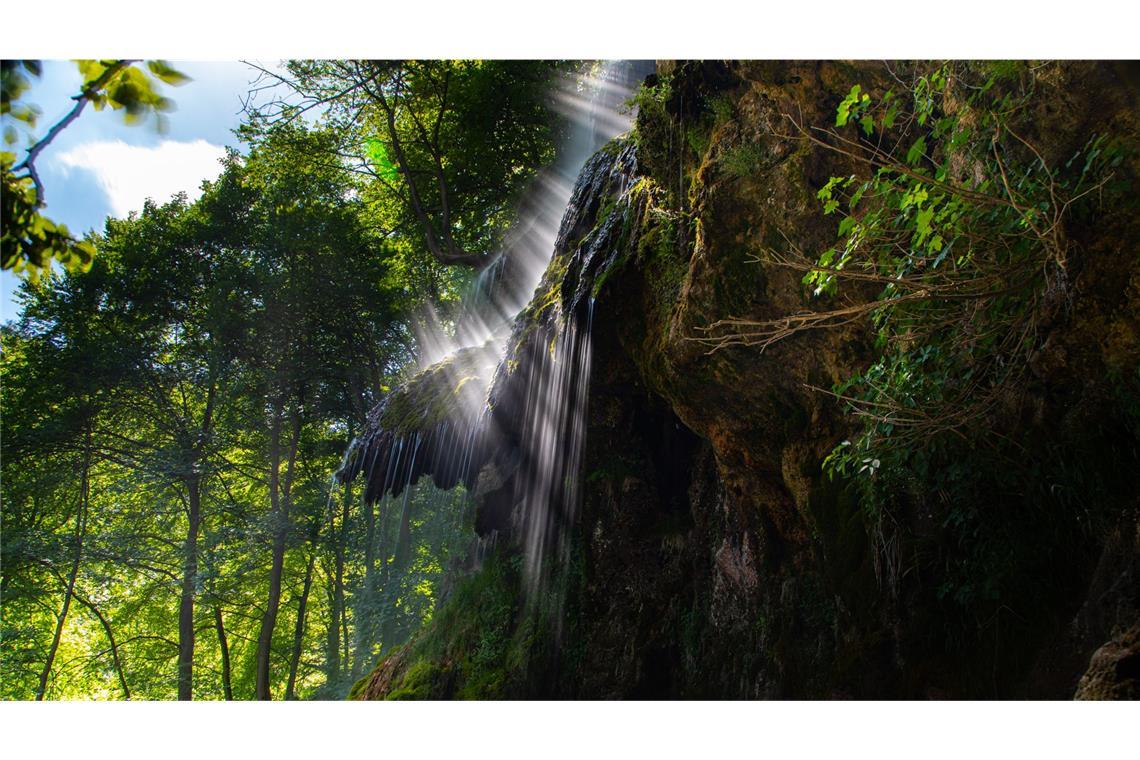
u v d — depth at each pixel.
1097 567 4.23
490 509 11.80
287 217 24.19
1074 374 4.26
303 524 22.73
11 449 21.89
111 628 24.61
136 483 23.25
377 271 24.81
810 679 6.89
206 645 26.31
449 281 25.22
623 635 9.73
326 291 24.16
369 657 21.48
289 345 24.28
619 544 10.16
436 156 19.98
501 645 11.16
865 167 5.57
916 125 5.33
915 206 3.95
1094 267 4.01
